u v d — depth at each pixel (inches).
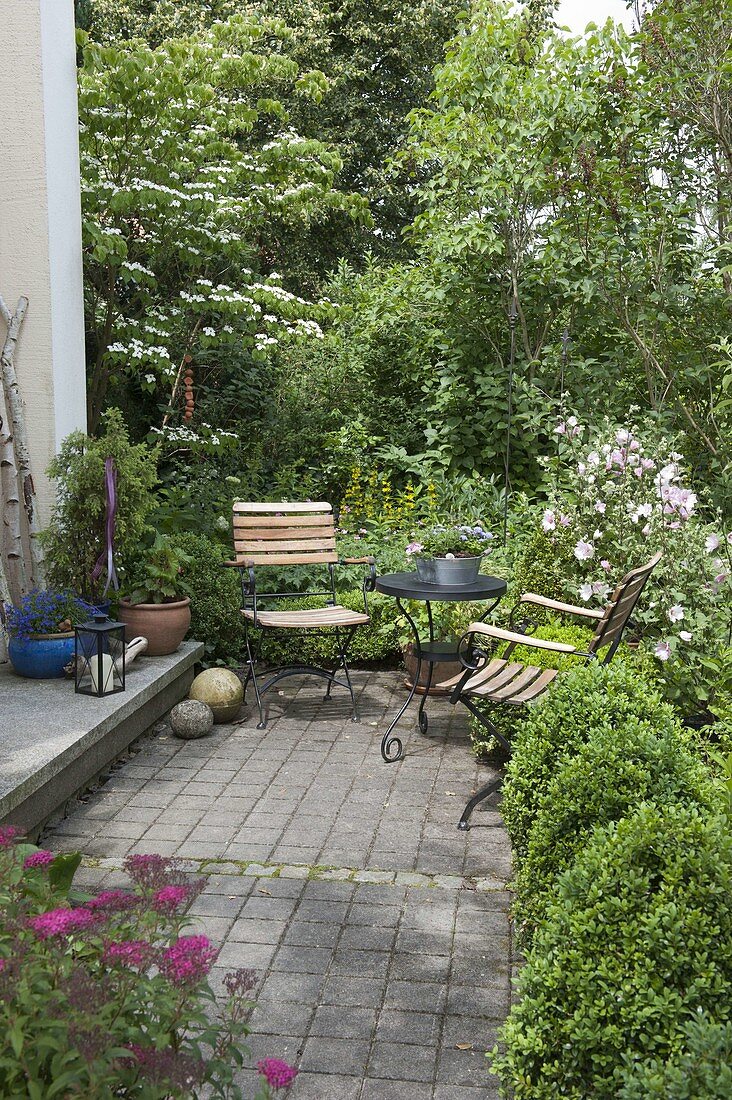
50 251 204.8
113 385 331.0
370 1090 92.4
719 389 272.5
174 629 212.7
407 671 240.1
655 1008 67.4
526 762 116.0
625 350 298.4
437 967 114.0
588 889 79.0
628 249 278.8
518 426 310.7
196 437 320.8
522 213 297.1
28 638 192.9
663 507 201.3
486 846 148.3
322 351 386.9
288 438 358.9
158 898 66.2
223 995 107.5
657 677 183.0
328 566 268.4
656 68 261.1
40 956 58.5
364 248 688.4
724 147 254.2
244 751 191.8
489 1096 91.5
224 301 287.1
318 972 112.7
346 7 673.6
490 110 295.7
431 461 313.3
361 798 167.6
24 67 200.4
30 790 138.5
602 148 287.4
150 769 181.0
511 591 224.7
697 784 98.1
